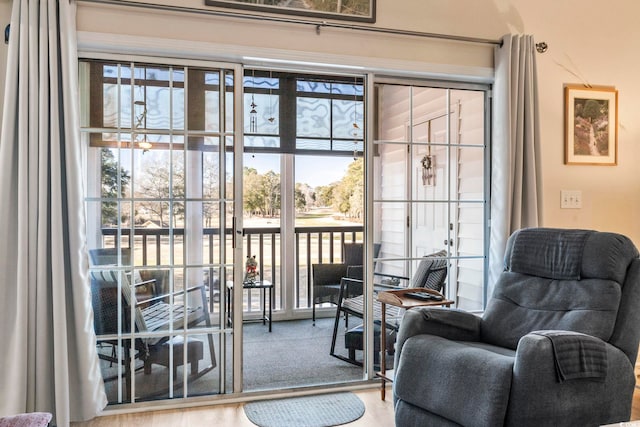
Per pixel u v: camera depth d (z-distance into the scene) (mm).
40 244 2441
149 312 2795
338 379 3344
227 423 2582
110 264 2740
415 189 3330
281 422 2592
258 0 2875
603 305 2205
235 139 2924
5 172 2418
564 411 1927
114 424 2564
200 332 2879
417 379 2225
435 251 3375
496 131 3332
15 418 1523
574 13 3547
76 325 2521
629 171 3684
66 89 2514
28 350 2426
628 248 2311
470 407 1965
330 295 5035
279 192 5305
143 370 2787
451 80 3383
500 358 2000
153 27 2725
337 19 3021
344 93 4895
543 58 3477
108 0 2604
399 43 3154
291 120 4738
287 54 2924
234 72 2924
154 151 2807
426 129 3350
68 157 2516
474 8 3314
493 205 3344
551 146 3504
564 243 2469
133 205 2773
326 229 5457
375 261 3246
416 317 2445
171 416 2670
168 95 2822
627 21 3680
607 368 2039
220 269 2904
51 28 2480
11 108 2432
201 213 2875
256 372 3494
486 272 3479
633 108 3693
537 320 2406
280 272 5297
